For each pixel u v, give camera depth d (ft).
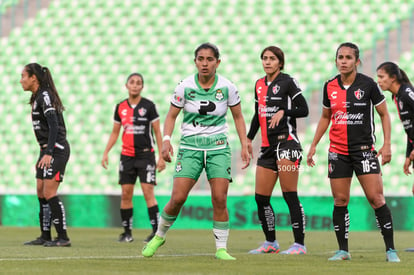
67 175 190.70
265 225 77.05
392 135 182.19
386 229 64.28
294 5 214.90
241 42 210.59
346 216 66.18
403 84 75.51
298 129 188.65
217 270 51.08
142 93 204.13
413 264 59.72
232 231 135.03
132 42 215.10
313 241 102.27
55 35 221.05
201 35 213.66
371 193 64.44
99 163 190.70
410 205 146.10
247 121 194.70
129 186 100.27
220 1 218.59
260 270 51.60
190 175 61.77
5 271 49.42
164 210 63.67
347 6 213.25
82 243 93.20
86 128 198.90
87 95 206.49
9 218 158.92
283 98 73.72
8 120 204.44
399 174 177.47
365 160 64.39
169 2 220.64
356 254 75.20
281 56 74.43
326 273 49.98
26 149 199.21
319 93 199.72
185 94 61.98
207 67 60.64
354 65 64.54
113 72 209.97
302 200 147.84
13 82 212.23
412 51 204.23
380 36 207.92
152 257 65.00
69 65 213.66
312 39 209.15
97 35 218.38
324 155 180.75
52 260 60.23
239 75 204.33
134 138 100.17
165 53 211.41
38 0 229.45
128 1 223.10
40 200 88.02
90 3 225.15
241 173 179.01
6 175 197.47
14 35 222.69
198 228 150.00
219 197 62.03
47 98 82.02
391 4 212.84
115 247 83.51
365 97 64.23
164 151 62.44
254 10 215.92
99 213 154.40
